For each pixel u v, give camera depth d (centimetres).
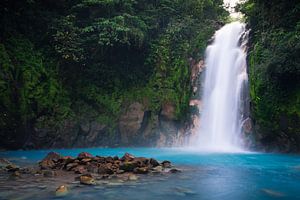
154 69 2238
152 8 2433
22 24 1983
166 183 798
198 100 2161
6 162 1111
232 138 1912
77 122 2006
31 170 947
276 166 1134
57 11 2156
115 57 2202
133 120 2125
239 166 1129
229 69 2073
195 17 2605
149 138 2133
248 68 1905
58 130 1912
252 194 710
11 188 718
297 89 1622
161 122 2173
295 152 1633
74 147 1991
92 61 2139
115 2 2139
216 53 2206
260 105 1714
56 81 1980
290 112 1603
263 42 1827
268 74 1662
